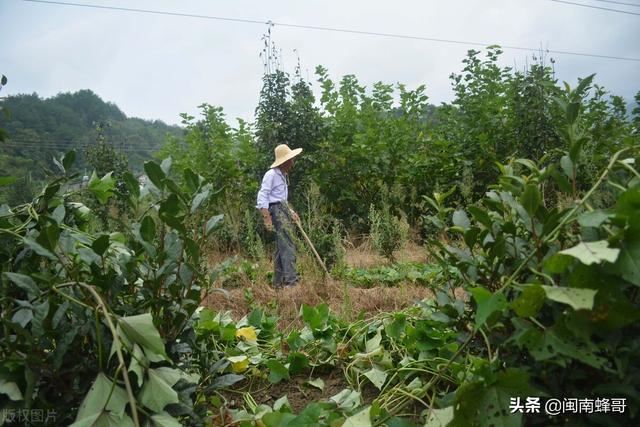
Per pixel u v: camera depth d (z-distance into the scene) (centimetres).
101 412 143
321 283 454
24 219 205
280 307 443
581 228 139
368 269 562
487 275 178
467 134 812
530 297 132
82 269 185
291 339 276
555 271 133
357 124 851
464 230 184
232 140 893
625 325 136
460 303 189
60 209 183
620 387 131
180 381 175
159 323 175
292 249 543
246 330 299
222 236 714
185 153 952
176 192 181
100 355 151
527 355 159
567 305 138
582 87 162
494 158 768
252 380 269
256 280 518
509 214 179
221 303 465
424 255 589
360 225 785
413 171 795
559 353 137
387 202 758
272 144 821
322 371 277
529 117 776
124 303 185
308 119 823
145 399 150
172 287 179
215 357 255
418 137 883
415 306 302
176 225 170
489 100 826
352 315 387
